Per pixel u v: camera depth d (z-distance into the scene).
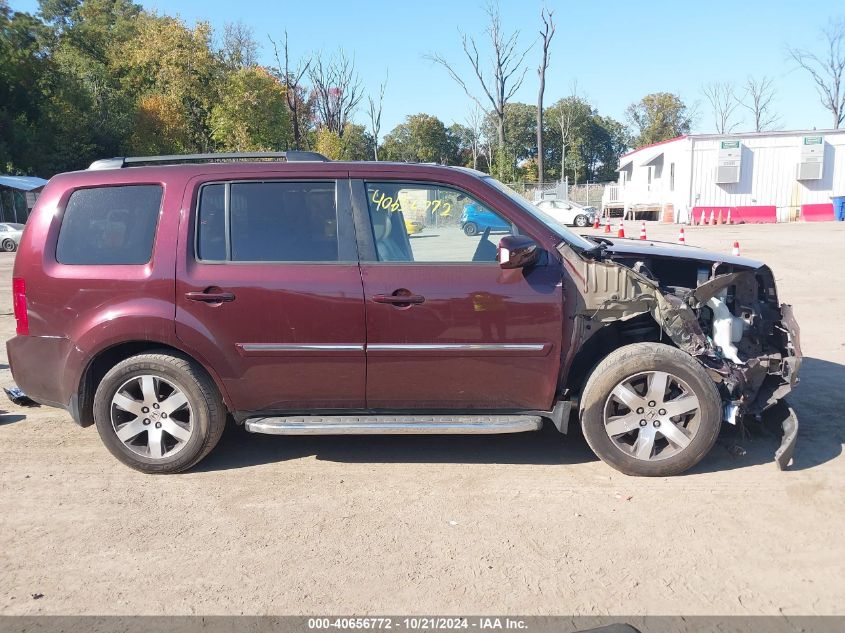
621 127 82.06
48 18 60.91
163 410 4.28
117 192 4.29
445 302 4.05
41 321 4.28
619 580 3.12
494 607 2.94
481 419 4.16
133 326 4.12
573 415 5.18
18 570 3.29
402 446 4.79
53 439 4.97
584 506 3.83
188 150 49.50
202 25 48.00
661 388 4.07
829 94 53.06
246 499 4.00
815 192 32.34
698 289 4.26
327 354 4.12
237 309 4.10
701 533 3.51
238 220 4.21
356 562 3.31
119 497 4.04
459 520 3.70
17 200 34.78
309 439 4.95
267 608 2.97
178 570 3.27
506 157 45.19
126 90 51.06
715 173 32.94
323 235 4.19
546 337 4.07
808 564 3.22
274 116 48.53
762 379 4.29
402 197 4.21
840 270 13.20
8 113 42.09
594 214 33.12
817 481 4.06
